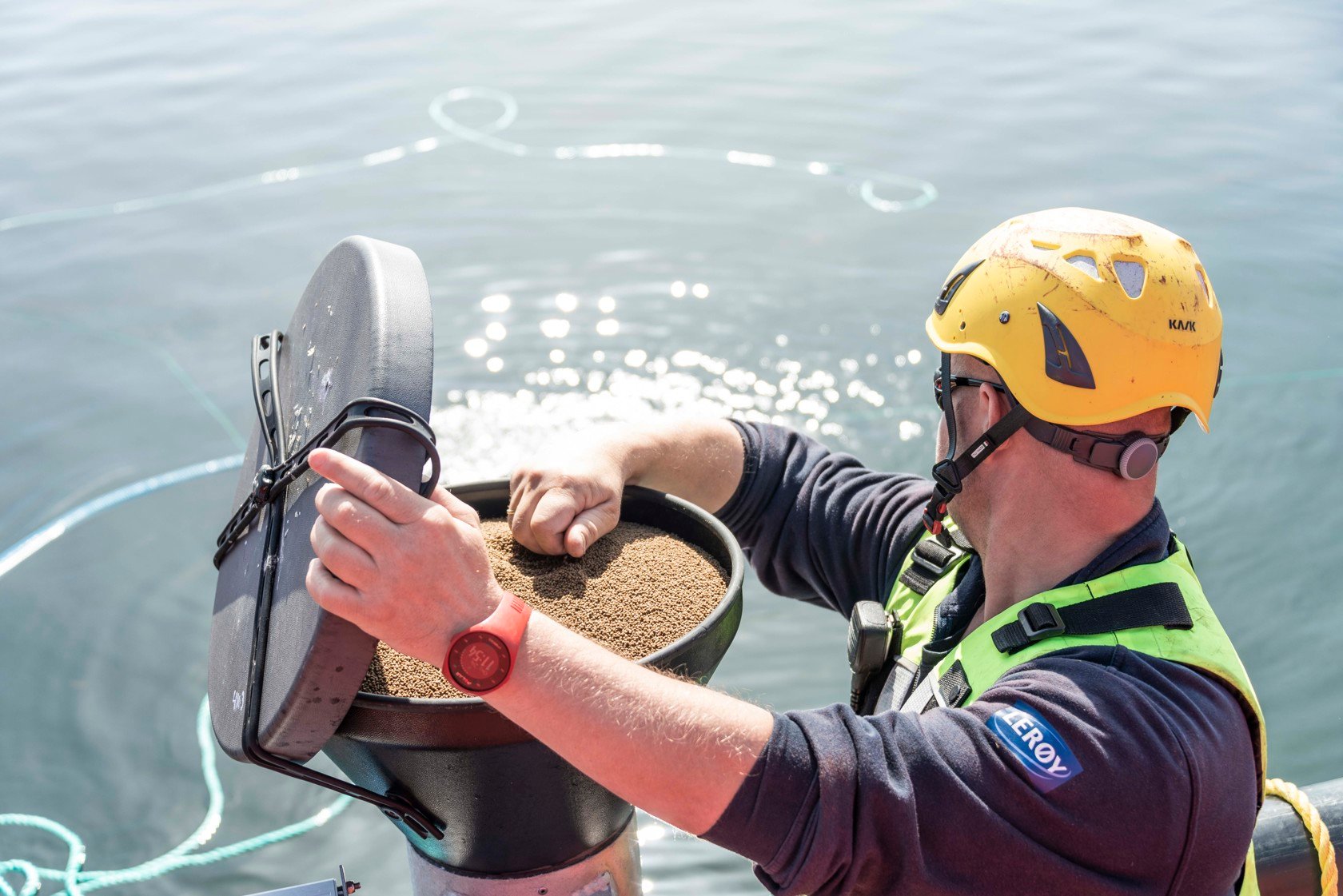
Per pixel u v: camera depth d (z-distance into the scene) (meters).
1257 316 6.09
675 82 8.84
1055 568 1.14
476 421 5.77
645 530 1.31
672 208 7.34
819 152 7.85
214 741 3.93
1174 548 1.19
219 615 1.12
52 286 6.53
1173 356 1.09
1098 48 9.30
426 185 7.57
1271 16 9.95
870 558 1.53
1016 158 7.67
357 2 10.48
